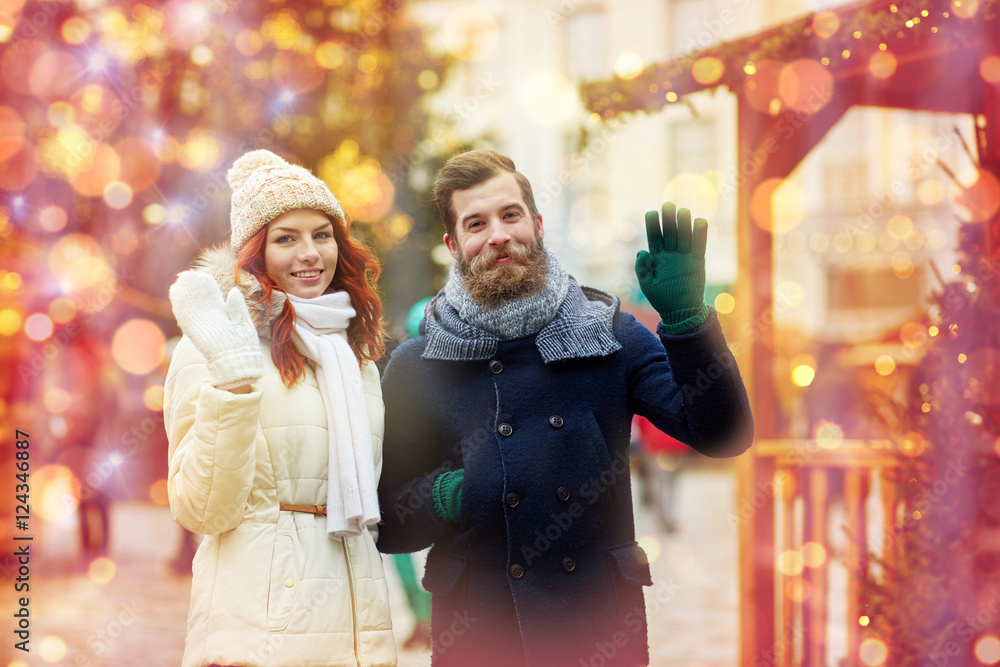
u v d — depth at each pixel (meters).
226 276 2.61
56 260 9.25
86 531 8.46
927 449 3.51
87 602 6.61
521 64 24.03
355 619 2.57
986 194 3.68
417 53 11.22
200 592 2.50
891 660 3.52
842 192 23.08
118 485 8.62
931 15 3.64
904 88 4.69
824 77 4.39
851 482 4.37
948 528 3.44
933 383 3.54
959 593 3.40
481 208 2.72
